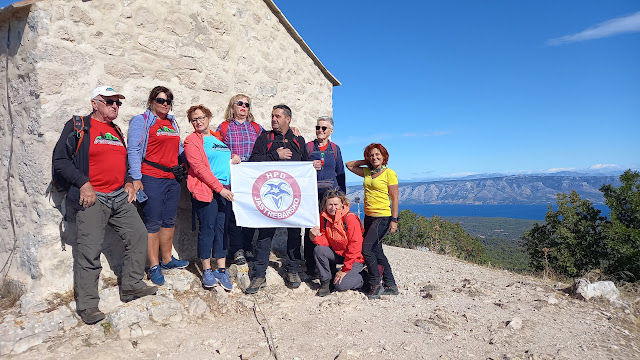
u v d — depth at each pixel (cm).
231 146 399
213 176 345
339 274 409
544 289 462
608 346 297
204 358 260
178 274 364
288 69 571
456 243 1320
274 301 371
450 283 492
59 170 272
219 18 464
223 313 341
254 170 385
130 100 376
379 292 407
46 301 303
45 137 310
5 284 337
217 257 369
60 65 320
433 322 330
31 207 320
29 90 318
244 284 386
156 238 343
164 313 308
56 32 318
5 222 354
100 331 278
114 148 297
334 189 422
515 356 270
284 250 528
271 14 541
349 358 260
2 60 349
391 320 339
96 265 291
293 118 581
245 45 499
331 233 407
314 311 356
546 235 1864
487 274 571
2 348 248
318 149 432
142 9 386
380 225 403
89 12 342
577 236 1788
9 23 336
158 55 400
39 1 306
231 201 369
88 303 288
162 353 263
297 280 410
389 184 403
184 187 421
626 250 1556
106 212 296
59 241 318
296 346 282
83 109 336
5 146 354
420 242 1224
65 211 320
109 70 358
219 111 466
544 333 319
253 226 381
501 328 325
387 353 272
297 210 388
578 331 329
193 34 434
